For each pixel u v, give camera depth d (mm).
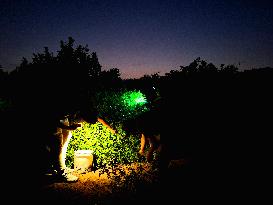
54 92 7348
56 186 6773
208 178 5324
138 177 5836
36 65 7848
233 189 4965
